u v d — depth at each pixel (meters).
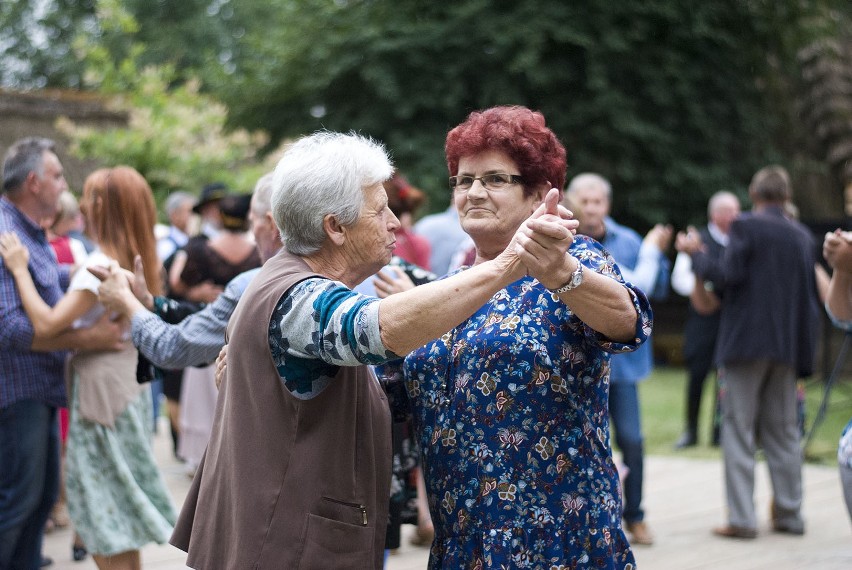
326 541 2.05
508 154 2.30
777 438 5.46
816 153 15.98
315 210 2.14
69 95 15.63
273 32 17.91
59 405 3.86
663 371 13.76
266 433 2.07
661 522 5.70
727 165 15.45
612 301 2.03
